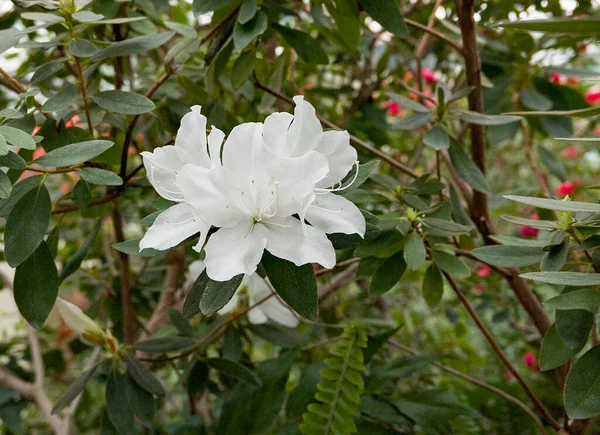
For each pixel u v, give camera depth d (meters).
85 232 0.85
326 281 0.72
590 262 0.45
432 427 0.59
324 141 0.42
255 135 0.41
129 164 0.85
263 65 0.63
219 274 0.40
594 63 0.97
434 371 0.87
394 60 0.80
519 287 0.56
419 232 0.50
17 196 0.46
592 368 0.40
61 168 0.48
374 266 0.53
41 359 0.68
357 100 0.80
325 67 0.86
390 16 0.52
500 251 0.47
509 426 0.73
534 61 0.70
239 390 0.62
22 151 0.50
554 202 0.40
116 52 0.49
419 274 0.75
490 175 1.26
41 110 0.48
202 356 0.60
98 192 0.71
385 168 0.88
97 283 0.74
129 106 0.48
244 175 0.41
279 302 0.61
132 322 0.66
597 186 0.43
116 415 0.53
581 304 0.39
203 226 0.40
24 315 0.47
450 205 0.53
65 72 0.66
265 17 0.51
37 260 0.47
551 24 0.41
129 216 0.82
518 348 0.92
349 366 0.56
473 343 1.04
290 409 0.61
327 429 0.56
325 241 0.41
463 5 0.52
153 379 0.53
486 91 0.69
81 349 0.73
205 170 0.40
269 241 0.41
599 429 0.65
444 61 0.87
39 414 0.87
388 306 1.00
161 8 0.65
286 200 0.41
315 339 0.79
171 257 0.70
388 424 0.62
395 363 0.63
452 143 0.54
